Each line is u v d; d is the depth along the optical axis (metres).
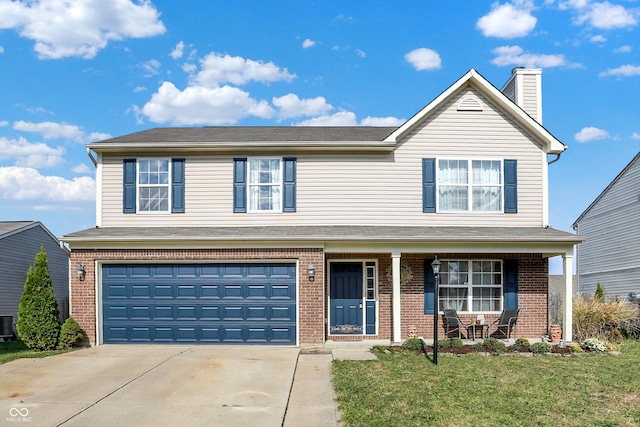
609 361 12.00
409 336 14.62
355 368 10.86
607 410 8.14
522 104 16.05
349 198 14.95
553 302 18.55
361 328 14.72
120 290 13.86
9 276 21.16
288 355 12.13
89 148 14.68
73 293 13.63
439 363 11.46
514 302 14.81
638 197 22.19
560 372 10.72
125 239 13.37
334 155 15.05
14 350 13.70
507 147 15.23
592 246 26.05
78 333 13.38
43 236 24.06
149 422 7.45
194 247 13.66
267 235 13.38
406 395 8.73
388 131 17.11
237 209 14.80
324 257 14.18
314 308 13.51
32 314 13.03
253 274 13.80
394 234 13.62
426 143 15.12
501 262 14.98
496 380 9.93
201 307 13.80
